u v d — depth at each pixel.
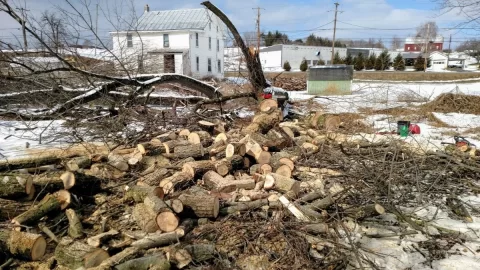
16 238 3.26
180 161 5.36
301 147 6.17
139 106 8.57
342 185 4.80
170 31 30.22
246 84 12.32
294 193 4.38
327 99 13.26
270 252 3.33
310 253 3.39
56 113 7.57
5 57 7.15
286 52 48.91
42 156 5.46
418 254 3.49
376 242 3.68
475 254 3.49
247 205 4.03
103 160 5.40
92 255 3.04
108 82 8.07
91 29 7.78
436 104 11.70
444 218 4.23
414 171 5.17
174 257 3.05
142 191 4.14
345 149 6.04
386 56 40.56
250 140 5.70
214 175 4.78
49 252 3.40
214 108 10.27
